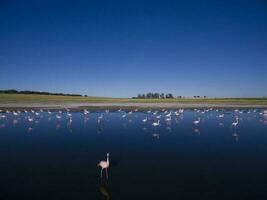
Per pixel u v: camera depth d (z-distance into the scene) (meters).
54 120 71.00
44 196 24.05
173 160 33.56
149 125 63.00
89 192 24.86
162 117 79.44
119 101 155.25
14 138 46.94
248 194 24.38
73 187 25.89
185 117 80.00
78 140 45.38
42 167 31.11
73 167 31.17
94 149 39.06
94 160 33.81
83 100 153.75
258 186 25.98
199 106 126.88
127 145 41.56
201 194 24.41
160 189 25.36
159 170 30.11
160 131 54.50
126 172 29.61
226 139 46.00
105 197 23.81
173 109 110.38
